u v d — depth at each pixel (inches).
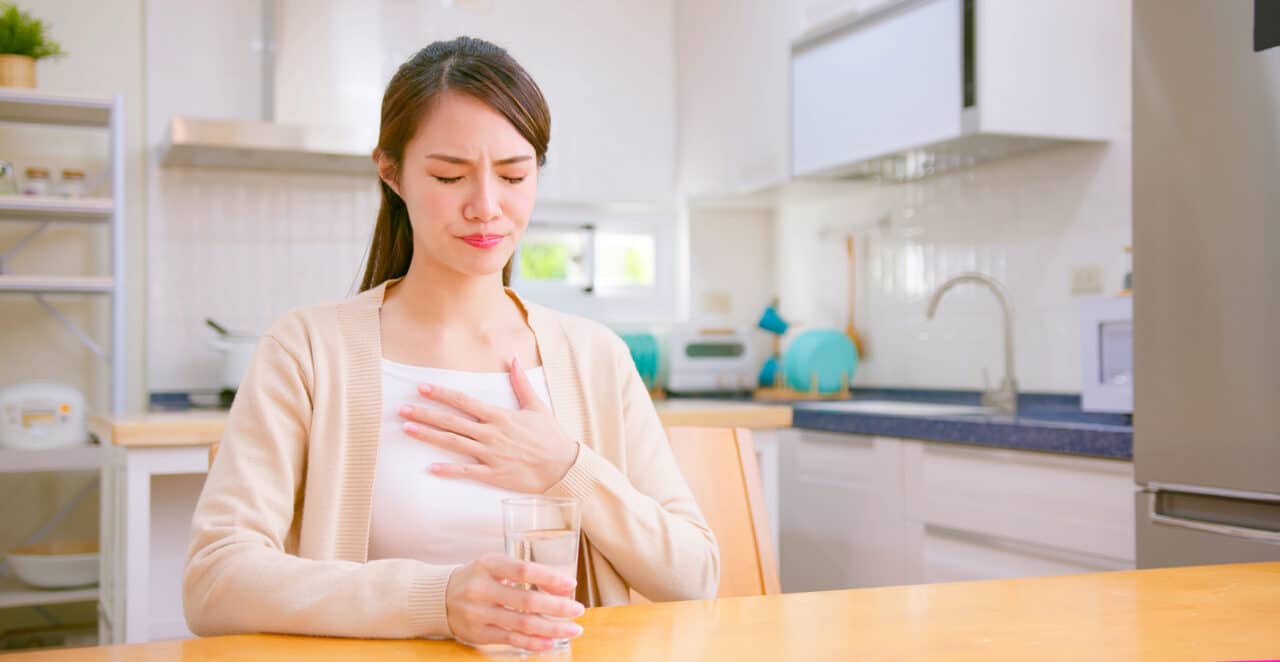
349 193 153.3
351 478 44.6
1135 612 36.0
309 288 151.0
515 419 44.3
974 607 36.9
